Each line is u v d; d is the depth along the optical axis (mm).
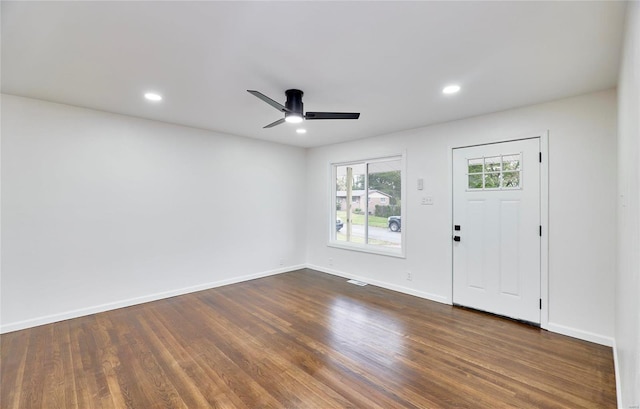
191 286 4219
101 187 3463
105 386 2111
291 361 2438
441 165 3850
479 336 2875
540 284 3074
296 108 2748
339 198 5383
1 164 2893
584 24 1732
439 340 2795
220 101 3086
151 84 2654
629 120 1446
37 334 2889
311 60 2199
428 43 1964
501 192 3350
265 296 4062
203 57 2154
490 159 3432
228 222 4621
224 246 4578
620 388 1903
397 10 1623
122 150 3604
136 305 3697
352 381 2172
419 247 4074
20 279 2986
